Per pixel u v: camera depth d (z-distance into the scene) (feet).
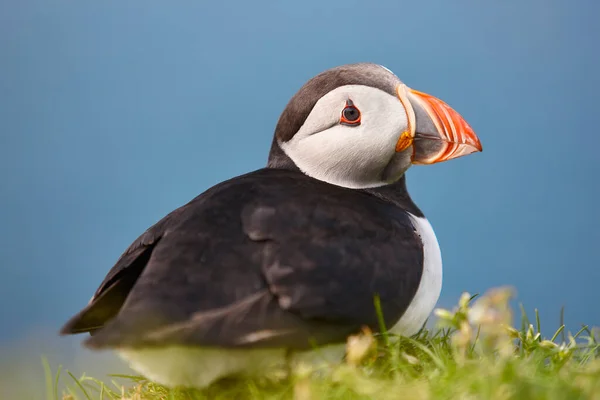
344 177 18.78
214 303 14.02
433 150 18.66
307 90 18.84
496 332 14.99
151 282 14.17
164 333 13.42
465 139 18.54
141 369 15.01
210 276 14.35
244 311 14.01
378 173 18.86
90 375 26.35
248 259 14.73
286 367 14.84
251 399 15.02
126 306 13.76
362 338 14.53
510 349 15.01
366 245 15.64
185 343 13.43
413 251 16.29
